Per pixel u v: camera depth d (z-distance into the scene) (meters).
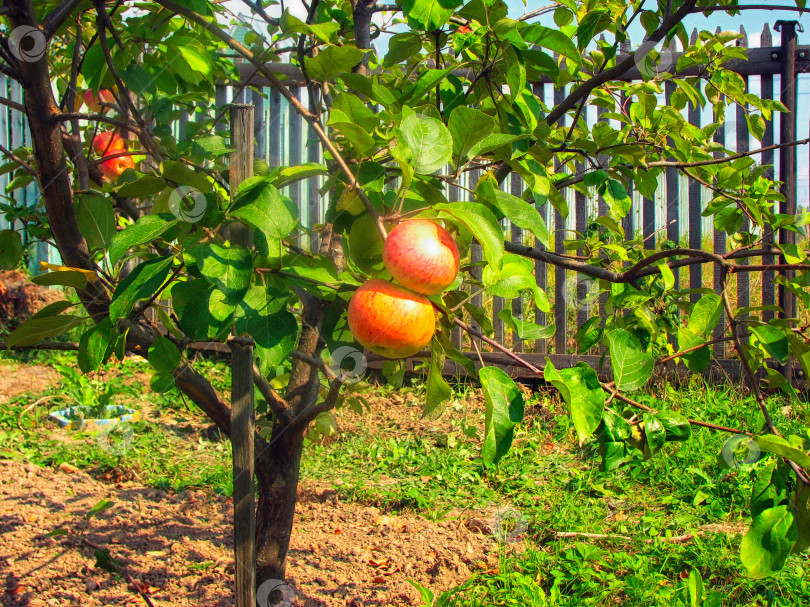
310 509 3.90
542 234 1.41
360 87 1.73
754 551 1.44
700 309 1.76
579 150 2.48
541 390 5.91
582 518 3.63
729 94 2.92
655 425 1.60
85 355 1.52
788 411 4.99
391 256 1.28
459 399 5.86
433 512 3.83
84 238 1.94
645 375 1.59
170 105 2.43
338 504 3.96
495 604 2.82
